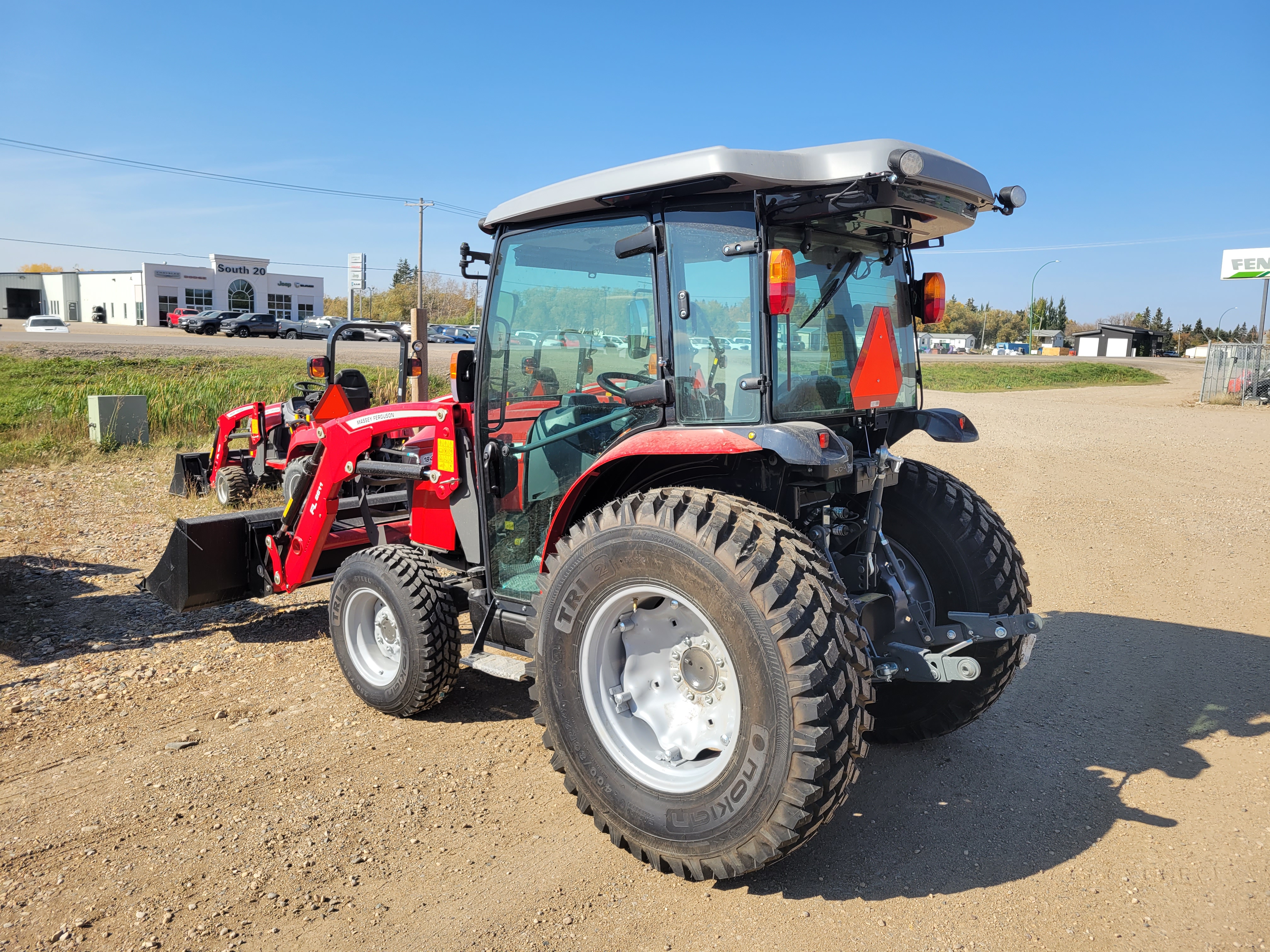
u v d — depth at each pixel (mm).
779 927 2504
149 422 13086
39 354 24781
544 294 3467
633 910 2604
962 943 2412
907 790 3320
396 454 4672
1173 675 4477
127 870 2836
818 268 3104
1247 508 9008
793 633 2430
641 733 2891
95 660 4801
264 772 3508
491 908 2623
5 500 8836
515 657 3662
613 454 2971
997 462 12531
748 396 2869
